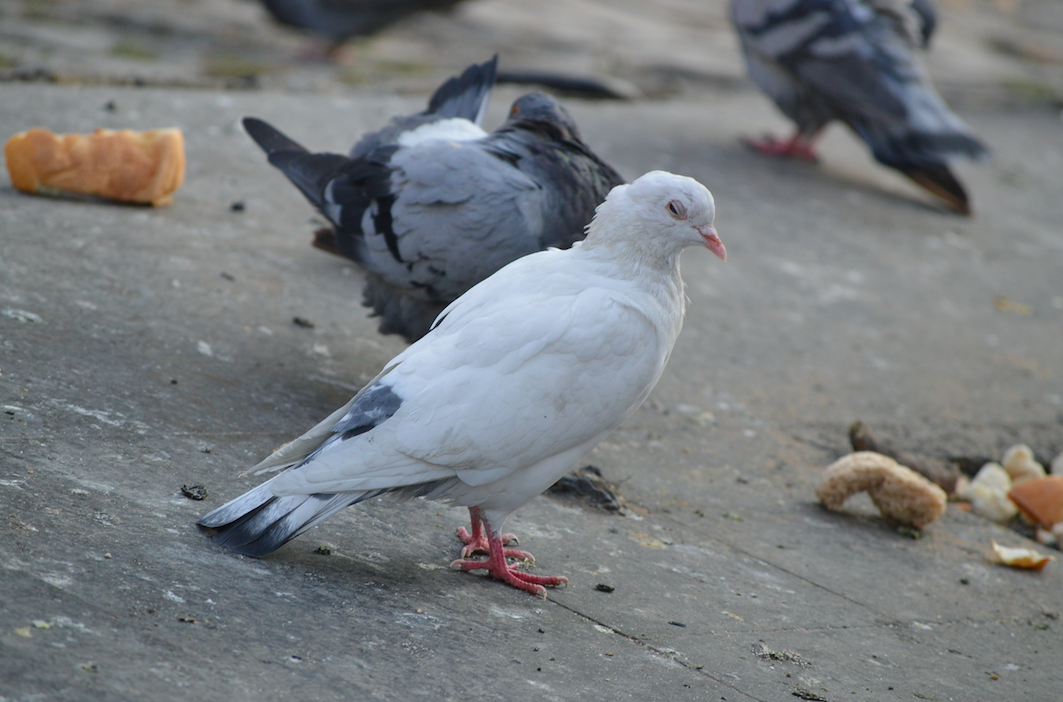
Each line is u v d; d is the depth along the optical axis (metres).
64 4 21.41
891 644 6.63
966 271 15.68
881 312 13.54
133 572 5.27
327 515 5.63
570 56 23.45
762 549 7.72
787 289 13.56
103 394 7.15
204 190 11.91
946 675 6.34
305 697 4.61
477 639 5.51
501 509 6.20
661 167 16.70
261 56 20.34
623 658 5.66
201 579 5.37
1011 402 11.78
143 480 6.27
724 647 6.05
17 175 10.23
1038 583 8.15
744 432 9.85
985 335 13.55
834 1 17.42
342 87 17.50
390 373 5.91
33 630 4.59
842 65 17.36
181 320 8.66
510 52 23.22
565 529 7.32
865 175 19.56
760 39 17.91
